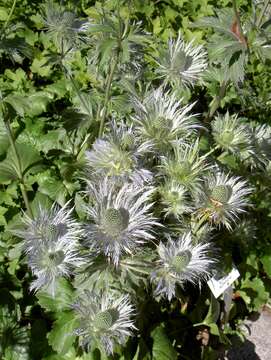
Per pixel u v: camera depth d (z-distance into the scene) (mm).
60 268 438
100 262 455
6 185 646
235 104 905
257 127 622
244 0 1043
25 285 587
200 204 477
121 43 481
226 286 574
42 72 757
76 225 459
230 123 532
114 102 563
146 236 436
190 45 524
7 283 571
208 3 1033
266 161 623
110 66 544
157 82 658
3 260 585
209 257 523
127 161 445
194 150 468
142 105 485
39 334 541
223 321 662
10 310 543
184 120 484
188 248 467
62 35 528
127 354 529
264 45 479
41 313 573
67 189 592
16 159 545
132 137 453
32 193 622
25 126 671
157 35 873
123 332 461
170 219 512
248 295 701
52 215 461
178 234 507
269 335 705
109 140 448
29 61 822
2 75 757
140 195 467
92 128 574
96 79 621
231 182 496
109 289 478
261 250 712
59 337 518
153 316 609
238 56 476
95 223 449
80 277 469
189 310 652
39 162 590
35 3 842
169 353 549
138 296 512
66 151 612
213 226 614
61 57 553
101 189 439
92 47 561
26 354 530
